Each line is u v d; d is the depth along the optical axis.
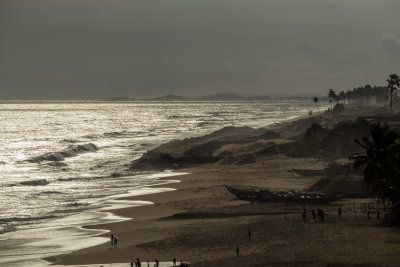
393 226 113.06
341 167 182.50
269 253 94.81
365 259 87.00
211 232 113.94
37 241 112.25
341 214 127.25
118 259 98.00
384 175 119.25
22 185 183.88
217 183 182.75
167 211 140.25
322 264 85.19
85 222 129.00
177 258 96.88
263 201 149.38
